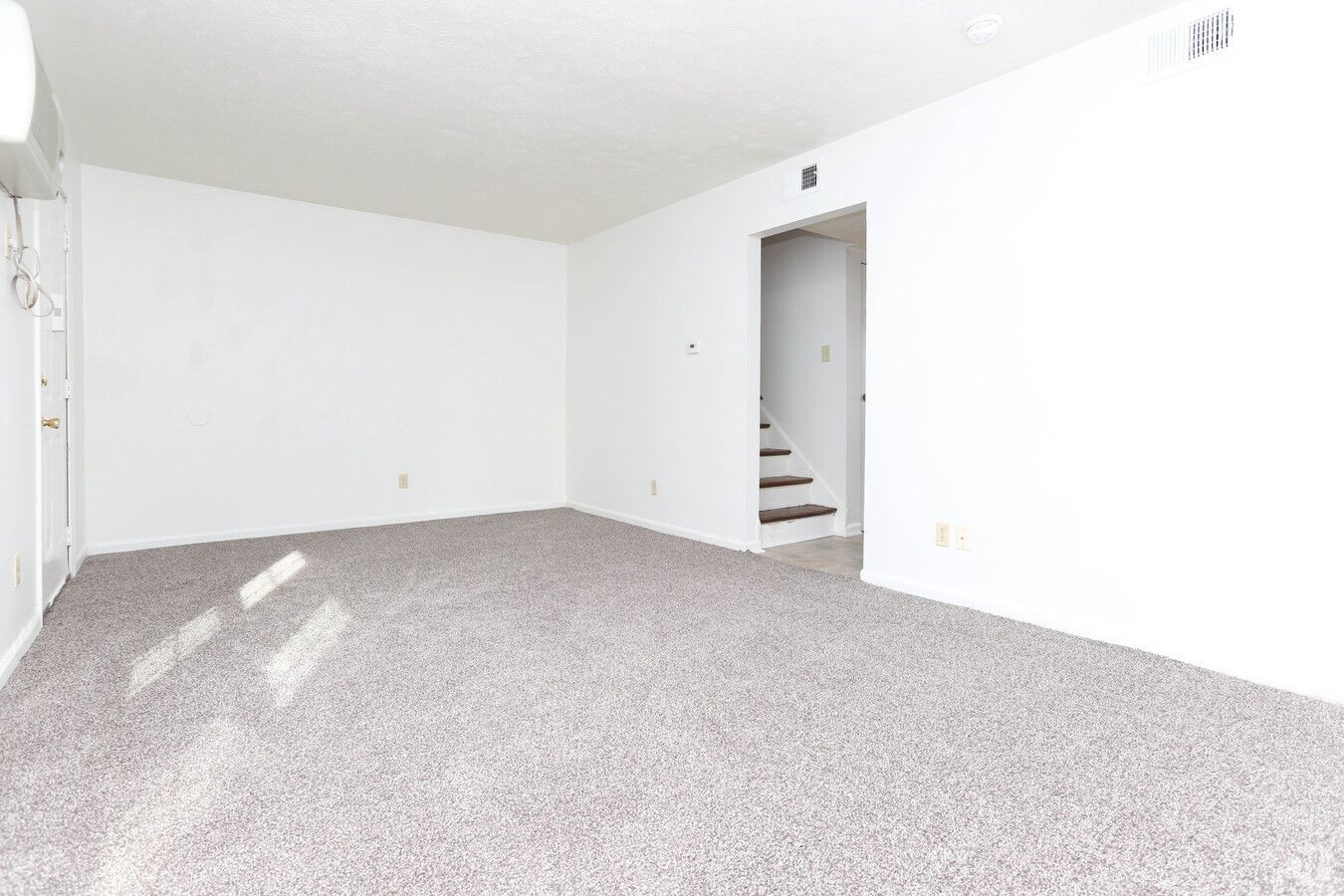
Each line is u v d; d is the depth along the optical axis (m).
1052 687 2.07
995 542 2.81
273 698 1.97
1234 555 2.18
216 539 4.29
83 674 2.13
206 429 4.23
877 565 3.28
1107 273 2.44
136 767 1.58
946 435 2.97
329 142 3.47
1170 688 2.06
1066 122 2.54
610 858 1.27
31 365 2.45
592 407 5.45
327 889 1.18
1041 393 2.64
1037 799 1.47
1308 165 2.01
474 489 5.35
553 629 2.61
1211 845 1.31
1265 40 2.07
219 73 2.74
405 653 2.34
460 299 5.22
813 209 3.55
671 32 2.44
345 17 2.35
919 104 3.00
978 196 2.83
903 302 3.13
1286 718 1.86
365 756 1.65
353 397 4.77
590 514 5.45
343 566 3.62
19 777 1.54
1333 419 1.98
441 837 1.33
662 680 2.12
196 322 4.18
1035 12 2.29
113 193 3.89
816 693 2.03
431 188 4.22
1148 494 2.37
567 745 1.71
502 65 2.68
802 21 2.36
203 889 1.17
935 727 1.81
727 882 1.20
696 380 4.41
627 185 4.16
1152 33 2.31
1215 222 2.19
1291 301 2.04
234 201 4.28
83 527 3.74
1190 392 2.26
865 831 1.36
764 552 4.16
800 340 4.96
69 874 1.21
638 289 4.90
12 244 2.19
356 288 4.75
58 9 2.28
